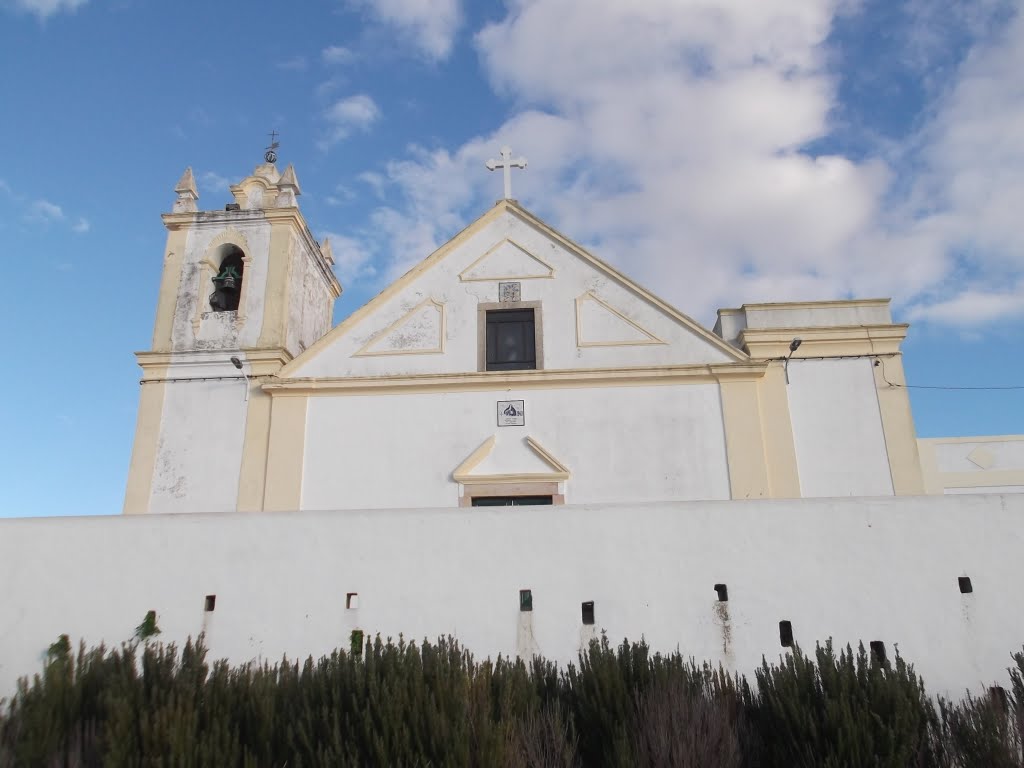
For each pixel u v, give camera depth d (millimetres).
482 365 16578
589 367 16297
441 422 15992
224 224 18562
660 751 7023
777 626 9945
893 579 10062
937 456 17516
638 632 9961
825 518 10344
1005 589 9938
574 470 15445
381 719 7000
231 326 17500
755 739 7723
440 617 10164
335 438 16047
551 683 8656
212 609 10406
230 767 6836
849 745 6996
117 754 6656
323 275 20891
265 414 16484
